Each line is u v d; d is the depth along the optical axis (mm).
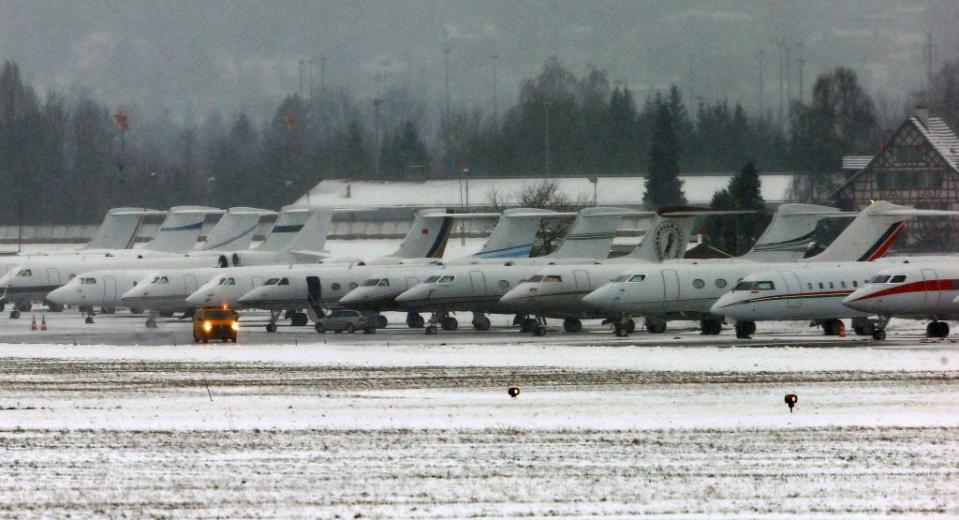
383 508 95750
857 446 120188
